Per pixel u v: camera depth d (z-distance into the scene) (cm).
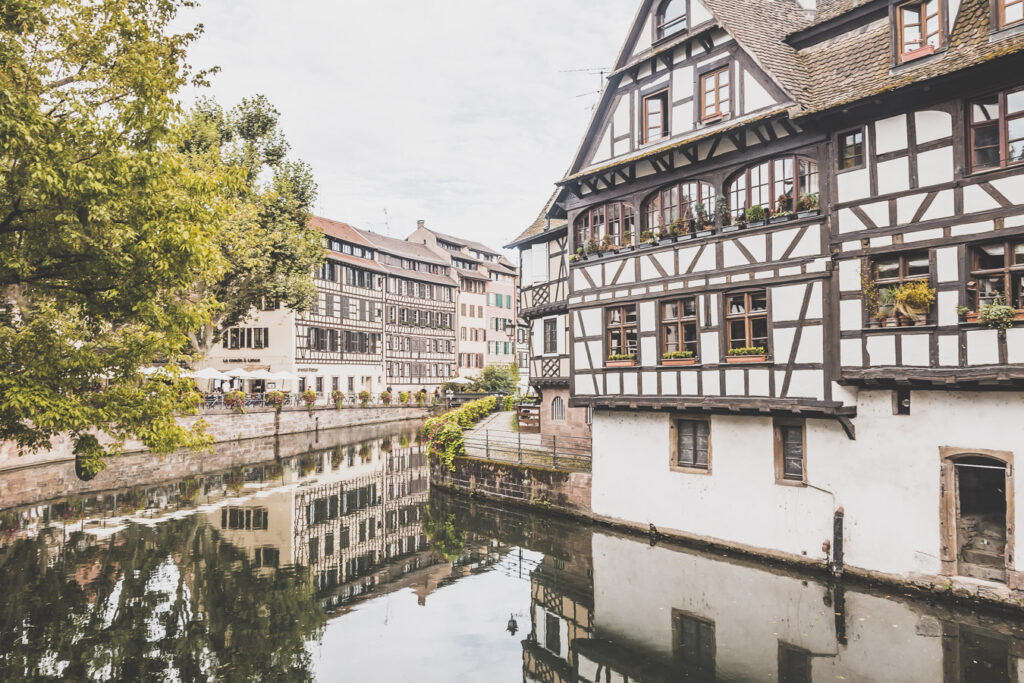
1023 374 888
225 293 2886
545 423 2280
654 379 1408
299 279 2995
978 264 968
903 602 1017
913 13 1055
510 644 1005
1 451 2183
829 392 1108
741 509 1282
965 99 973
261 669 899
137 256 757
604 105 1543
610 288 1517
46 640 969
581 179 1572
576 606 1145
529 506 1812
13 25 711
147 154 750
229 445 3228
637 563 1315
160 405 905
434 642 1011
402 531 1673
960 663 834
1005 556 957
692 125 1345
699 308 1317
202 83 907
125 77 791
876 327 1048
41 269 785
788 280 1167
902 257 1040
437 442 2195
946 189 984
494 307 7125
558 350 2195
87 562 1334
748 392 1227
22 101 663
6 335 802
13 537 1512
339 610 1133
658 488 1445
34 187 695
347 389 4916
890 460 1071
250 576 1288
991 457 962
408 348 5725
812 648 910
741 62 1252
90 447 887
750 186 1259
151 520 1698
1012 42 916
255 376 3681
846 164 1118
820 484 1161
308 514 1823
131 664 898
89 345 859
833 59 1205
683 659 920
